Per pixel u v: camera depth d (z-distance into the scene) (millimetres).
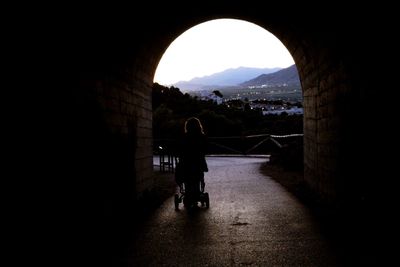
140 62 8930
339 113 6684
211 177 14078
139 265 4559
